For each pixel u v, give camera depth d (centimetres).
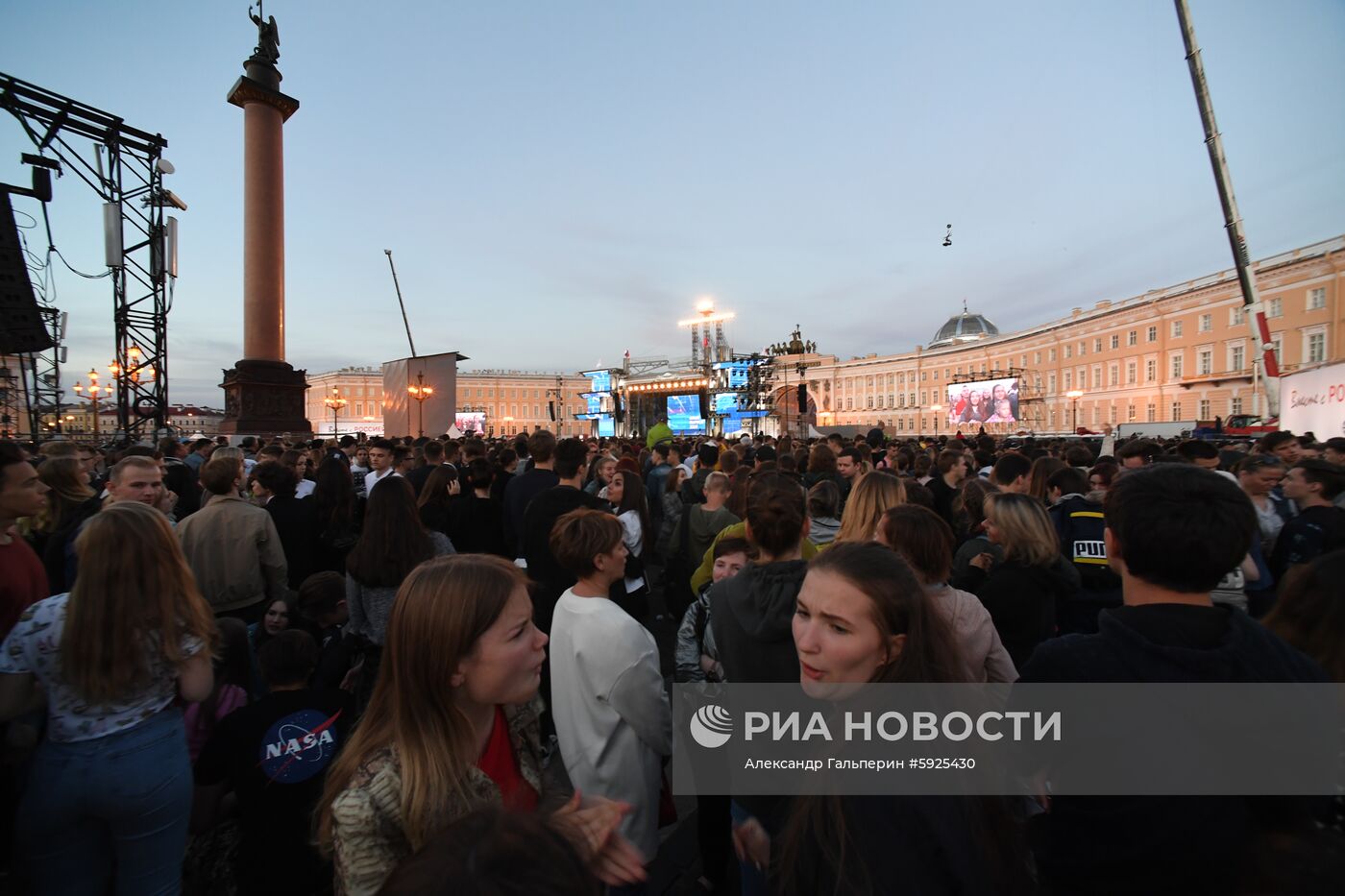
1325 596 141
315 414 7994
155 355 1160
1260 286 4222
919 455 813
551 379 8562
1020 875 115
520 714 154
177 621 191
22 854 180
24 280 921
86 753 178
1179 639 121
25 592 244
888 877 105
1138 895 110
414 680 123
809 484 658
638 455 1152
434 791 117
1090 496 397
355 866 115
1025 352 6669
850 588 121
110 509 192
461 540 535
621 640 205
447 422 1334
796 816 121
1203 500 128
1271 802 105
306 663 224
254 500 536
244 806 207
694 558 442
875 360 8300
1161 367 5031
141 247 1131
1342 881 91
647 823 206
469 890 59
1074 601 330
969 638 204
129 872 184
